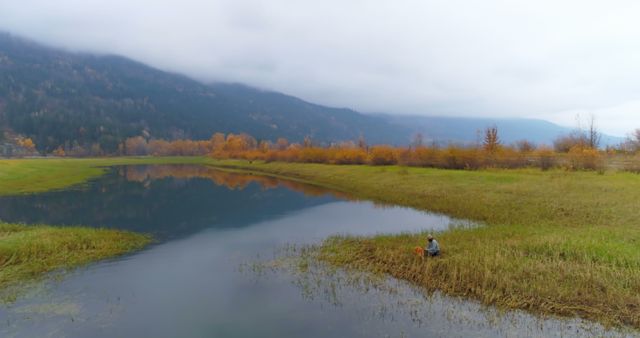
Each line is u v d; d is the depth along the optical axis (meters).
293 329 16.84
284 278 23.08
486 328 16.44
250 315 18.28
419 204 47.34
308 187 71.56
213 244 31.31
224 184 78.44
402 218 40.72
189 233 35.53
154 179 89.69
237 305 19.39
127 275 23.80
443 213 41.81
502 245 25.22
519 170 63.78
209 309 18.97
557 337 15.54
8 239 28.08
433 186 55.09
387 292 20.50
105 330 16.98
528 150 94.19
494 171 64.81
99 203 53.56
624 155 77.06
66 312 18.69
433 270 22.45
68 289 21.48
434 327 16.69
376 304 19.11
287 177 91.94
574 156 63.97
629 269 19.83
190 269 24.92
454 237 28.83
